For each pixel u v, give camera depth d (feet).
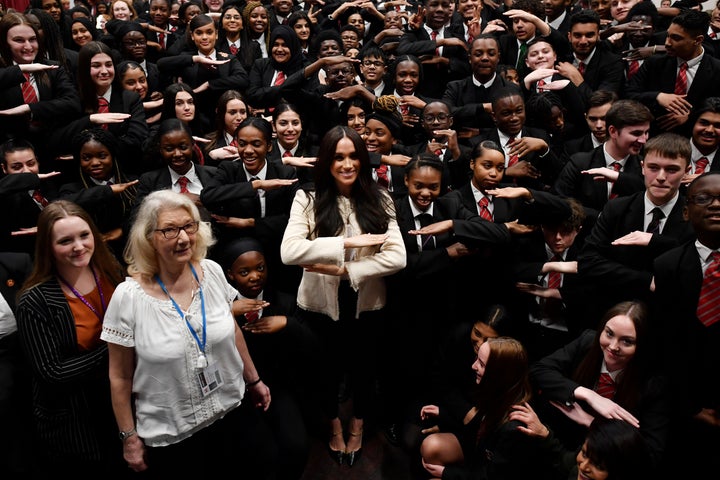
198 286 6.70
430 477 8.91
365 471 9.11
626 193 9.58
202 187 11.03
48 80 12.64
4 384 7.17
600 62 14.62
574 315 9.41
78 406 6.86
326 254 7.52
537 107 12.72
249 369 7.71
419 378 9.80
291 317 8.70
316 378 9.57
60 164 12.11
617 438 6.26
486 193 9.50
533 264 9.46
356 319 8.62
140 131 12.92
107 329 6.26
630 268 8.48
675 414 7.59
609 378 7.62
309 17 21.35
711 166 10.63
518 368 7.57
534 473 7.43
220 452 7.54
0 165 11.03
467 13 20.11
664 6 22.56
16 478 7.42
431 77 17.24
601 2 20.35
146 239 6.29
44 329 6.55
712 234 6.91
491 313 8.82
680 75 13.15
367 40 22.72
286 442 8.36
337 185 8.11
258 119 10.69
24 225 10.19
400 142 14.01
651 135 12.87
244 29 18.78
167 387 6.47
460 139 12.95
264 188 9.91
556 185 10.79
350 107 13.41
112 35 18.88
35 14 13.47
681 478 8.14
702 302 7.11
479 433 7.90
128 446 6.61
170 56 16.72
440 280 9.55
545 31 15.74
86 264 6.75
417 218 9.55
